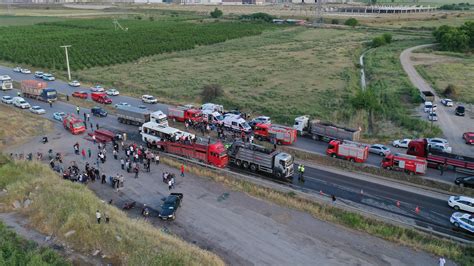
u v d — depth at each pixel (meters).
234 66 143.25
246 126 75.19
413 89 103.69
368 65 143.88
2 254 35.69
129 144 70.12
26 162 58.81
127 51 165.12
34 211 45.59
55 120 83.69
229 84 115.56
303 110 88.88
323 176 58.62
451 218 45.81
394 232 44.19
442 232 44.53
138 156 63.16
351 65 144.25
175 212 47.47
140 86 114.00
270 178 58.19
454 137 73.00
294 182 56.62
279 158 57.31
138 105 95.31
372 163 62.09
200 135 75.25
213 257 38.72
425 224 46.06
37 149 67.81
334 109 90.12
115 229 41.75
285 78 123.50
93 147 68.94
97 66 145.12
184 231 44.44
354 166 61.00
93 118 85.69
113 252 38.81
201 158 63.16
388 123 81.62
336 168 61.47
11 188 50.16
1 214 45.50
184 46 179.88
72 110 91.12
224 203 50.44
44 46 171.50
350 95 101.50
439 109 90.44
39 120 82.62
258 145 65.38
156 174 58.38
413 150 62.69
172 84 116.00
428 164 60.88
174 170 59.91
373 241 42.91
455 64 141.12
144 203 50.44
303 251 41.16
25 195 48.81
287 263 39.25
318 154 65.62
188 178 57.31
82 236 40.66
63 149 67.88
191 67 142.75
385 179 57.50
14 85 115.38
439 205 50.22
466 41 163.75
